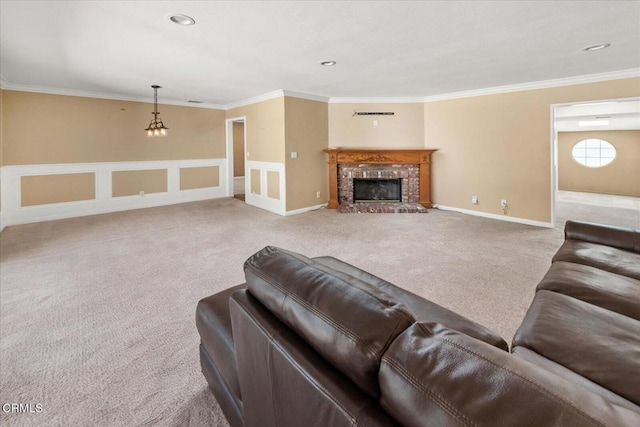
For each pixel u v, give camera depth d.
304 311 0.88
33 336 2.14
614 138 9.38
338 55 3.57
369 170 6.51
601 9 2.48
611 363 1.12
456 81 4.92
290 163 5.93
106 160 6.11
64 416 1.51
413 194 6.50
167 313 2.45
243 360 1.12
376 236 4.51
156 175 6.78
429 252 3.81
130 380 1.74
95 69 4.16
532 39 3.10
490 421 0.49
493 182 5.57
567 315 1.42
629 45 3.27
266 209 6.45
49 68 4.11
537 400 0.49
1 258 3.63
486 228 4.93
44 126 5.41
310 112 6.17
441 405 0.54
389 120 6.42
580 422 0.45
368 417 0.65
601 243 2.24
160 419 1.50
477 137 5.70
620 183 9.32
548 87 4.85
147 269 3.32
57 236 4.53
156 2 2.32
